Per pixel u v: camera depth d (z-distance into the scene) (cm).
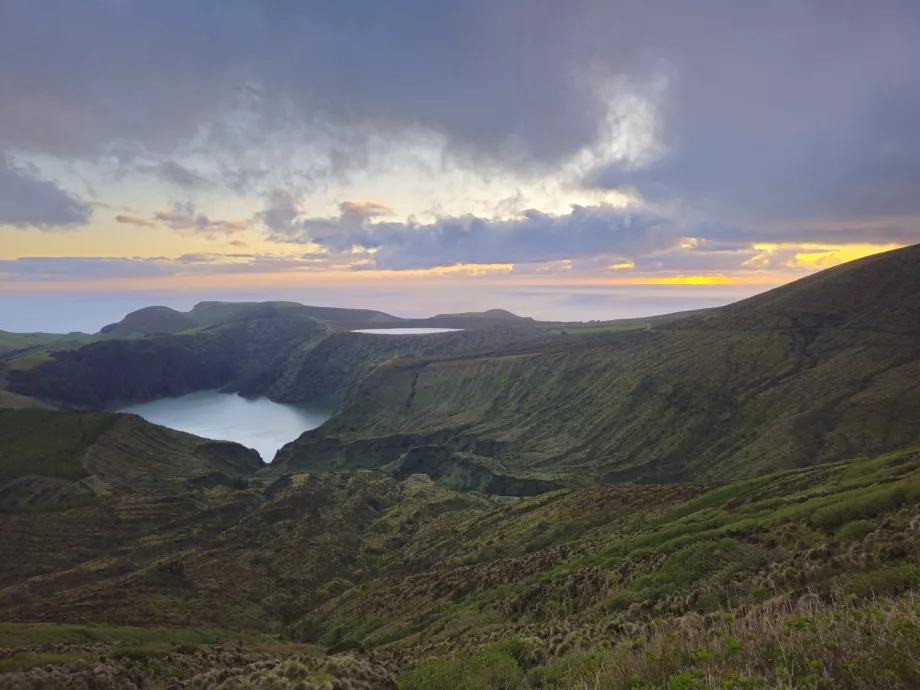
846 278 19288
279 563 9262
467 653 2861
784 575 2442
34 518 10600
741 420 14375
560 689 1287
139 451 15100
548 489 13888
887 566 2075
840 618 915
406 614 5606
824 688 786
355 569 9219
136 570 8862
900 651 770
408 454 19200
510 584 5069
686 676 788
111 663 2789
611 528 6700
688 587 3027
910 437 11075
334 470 19488
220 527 11275
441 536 9575
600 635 2331
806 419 12912
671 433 15088
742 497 5769
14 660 3075
